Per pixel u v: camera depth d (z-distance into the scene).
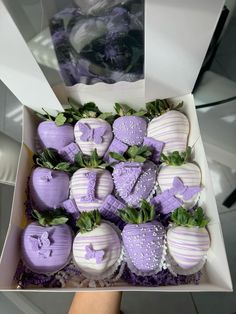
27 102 0.25
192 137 0.24
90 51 0.22
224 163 0.31
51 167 0.24
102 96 0.25
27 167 0.24
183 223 0.21
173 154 0.23
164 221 0.22
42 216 0.22
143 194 0.23
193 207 0.22
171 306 0.32
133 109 0.26
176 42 0.19
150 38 0.18
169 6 0.16
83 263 0.20
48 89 0.23
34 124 0.26
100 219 0.22
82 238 0.21
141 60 0.22
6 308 0.31
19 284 0.21
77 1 0.19
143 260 0.20
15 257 0.21
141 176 0.23
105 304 0.21
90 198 0.22
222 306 0.32
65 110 0.26
